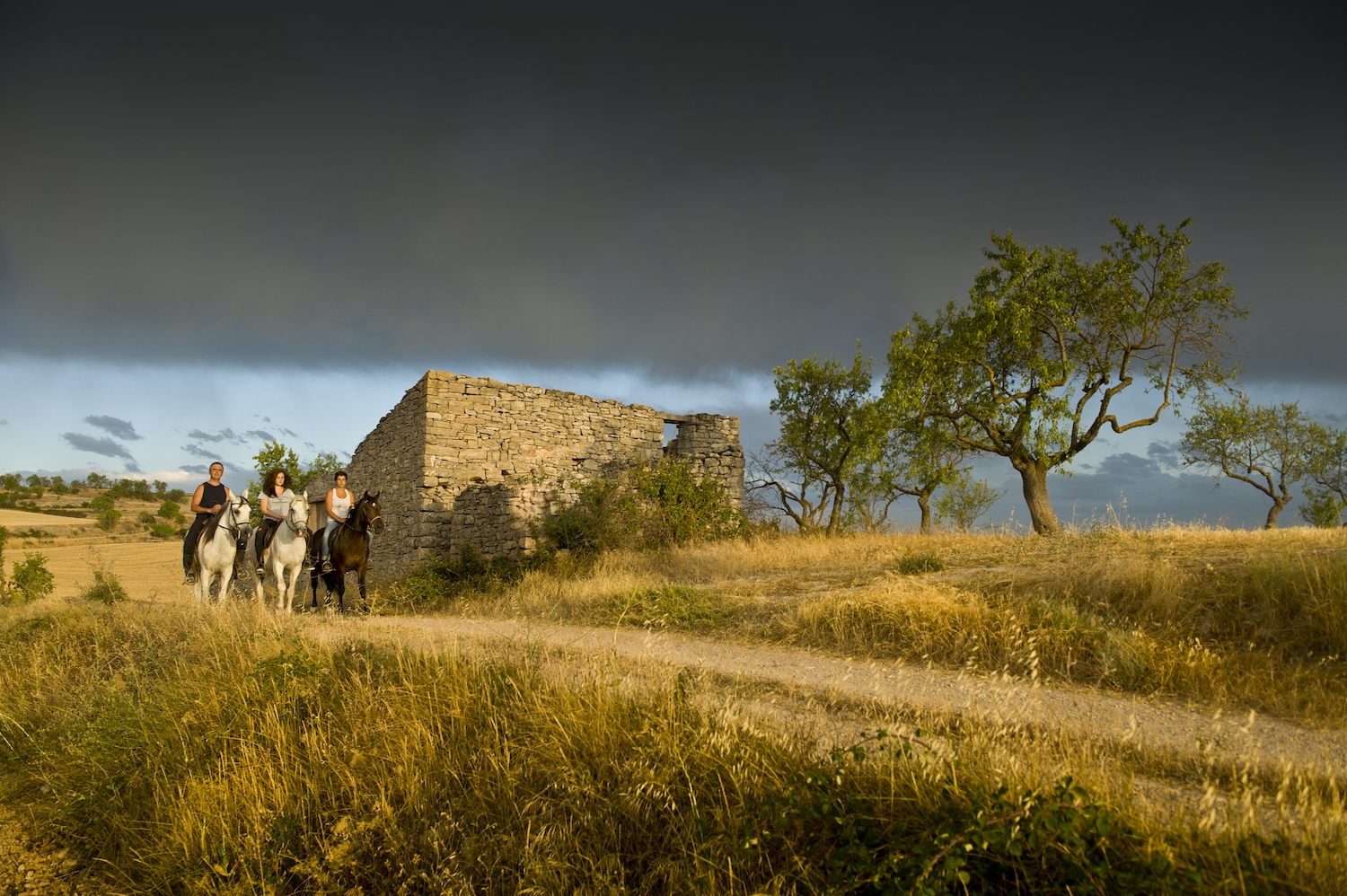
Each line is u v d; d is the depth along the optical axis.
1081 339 21.19
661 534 19.69
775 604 10.05
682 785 4.36
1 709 7.76
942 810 3.54
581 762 4.77
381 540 24.89
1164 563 8.59
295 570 13.08
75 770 6.27
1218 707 5.41
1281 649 6.53
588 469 24.17
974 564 11.59
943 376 21.70
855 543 17.02
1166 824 3.30
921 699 5.77
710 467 25.67
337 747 5.64
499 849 4.35
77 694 7.90
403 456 23.30
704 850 3.80
